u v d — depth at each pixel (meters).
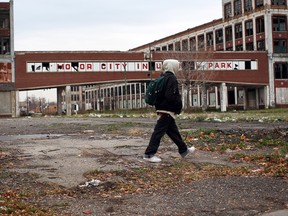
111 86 117.69
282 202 5.07
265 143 10.24
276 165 7.30
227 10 72.69
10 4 54.69
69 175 6.87
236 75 61.94
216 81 61.00
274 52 63.47
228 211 4.75
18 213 4.70
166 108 7.96
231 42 71.56
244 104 69.62
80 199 5.46
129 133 14.74
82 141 11.98
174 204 5.11
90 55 56.31
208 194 5.53
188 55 58.72
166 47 90.44
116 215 4.70
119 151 9.55
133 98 102.25
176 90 7.86
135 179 6.55
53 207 5.07
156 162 7.95
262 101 66.12
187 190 5.79
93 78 56.47
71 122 25.03
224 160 8.20
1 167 7.59
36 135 14.98
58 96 58.75
